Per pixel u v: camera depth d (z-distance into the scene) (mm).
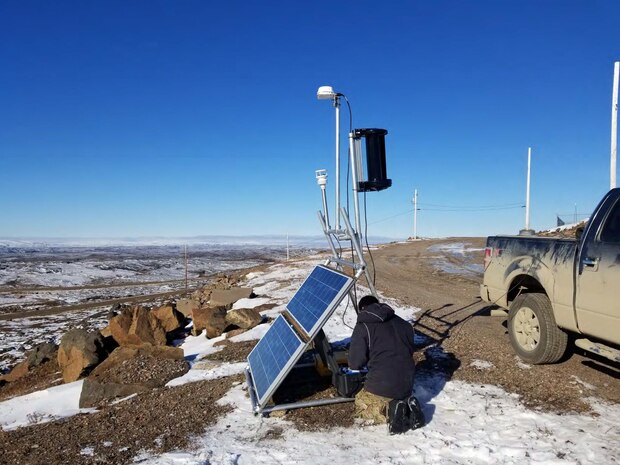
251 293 15242
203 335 10688
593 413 4523
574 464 3619
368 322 4465
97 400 6348
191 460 3998
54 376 10562
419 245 43156
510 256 6516
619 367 5766
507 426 4316
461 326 8453
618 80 14852
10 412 6824
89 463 4125
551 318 5734
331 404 4961
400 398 4344
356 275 4762
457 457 3834
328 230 5844
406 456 3883
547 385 5254
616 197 4969
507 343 7059
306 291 5668
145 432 4715
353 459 3873
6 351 17312
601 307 4820
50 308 31859
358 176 5672
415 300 11789
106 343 10172
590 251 5008
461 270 20812
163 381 6566
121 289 46219
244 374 6297
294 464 3852
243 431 4527
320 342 5508
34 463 4238
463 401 4934
